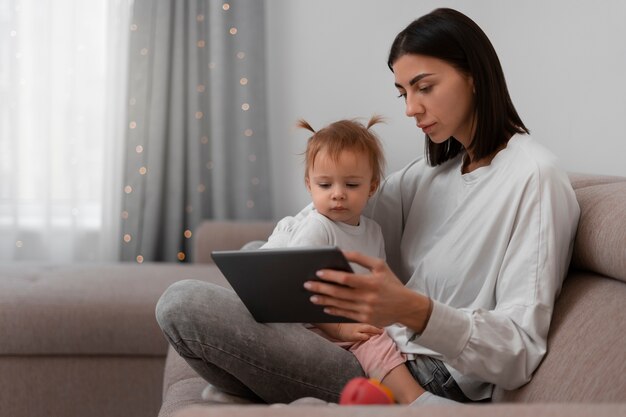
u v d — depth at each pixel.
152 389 2.43
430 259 1.58
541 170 1.43
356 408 0.89
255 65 3.66
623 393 1.18
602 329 1.32
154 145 3.61
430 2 3.68
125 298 2.45
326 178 1.64
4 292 2.44
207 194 3.74
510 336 1.37
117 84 3.62
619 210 1.43
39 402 2.41
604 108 2.91
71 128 3.64
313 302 1.28
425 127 1.56
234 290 1.40
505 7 3.40
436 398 1.41
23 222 3.68
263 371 1.44
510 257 1.43
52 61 3.62
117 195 3.67
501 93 1.53
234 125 3.69
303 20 3.74
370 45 3.74
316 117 3.77
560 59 3.15
